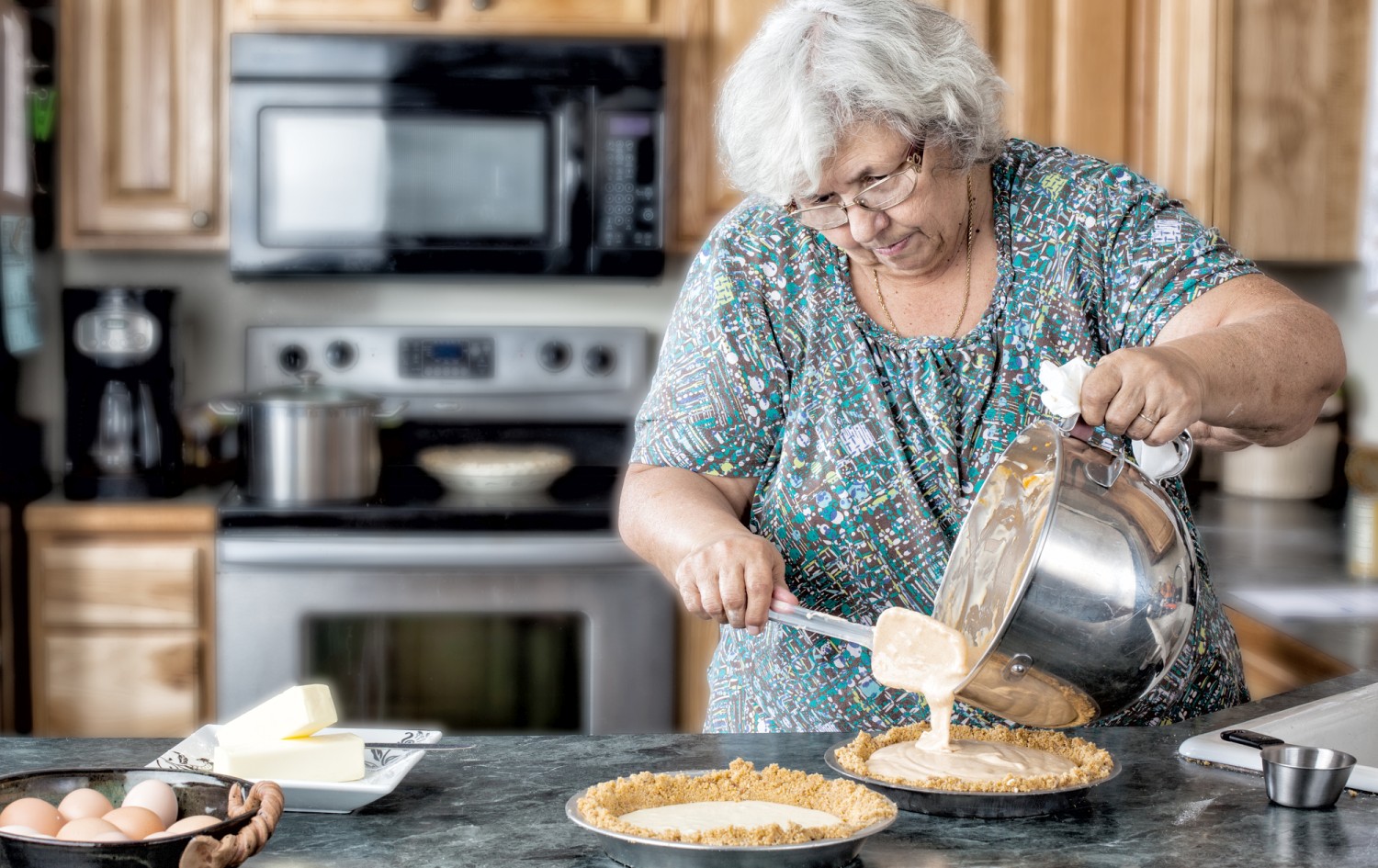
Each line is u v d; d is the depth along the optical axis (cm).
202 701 272
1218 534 265
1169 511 121
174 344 288
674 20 287
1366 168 291
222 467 313
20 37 285
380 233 281
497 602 266
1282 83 290
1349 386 309
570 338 313
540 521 269
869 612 148
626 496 150
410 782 124
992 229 150
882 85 128
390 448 316
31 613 270
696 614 132
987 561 130
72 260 321
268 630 266
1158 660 118
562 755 131
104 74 287
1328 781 115
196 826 98
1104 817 114
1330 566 235
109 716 271
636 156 281
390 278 320
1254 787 121
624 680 269
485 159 280
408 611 266
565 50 277
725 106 141
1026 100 291
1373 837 109
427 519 267
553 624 268
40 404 312
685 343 154
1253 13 288
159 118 288
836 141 130
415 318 327
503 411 313
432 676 269
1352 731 137
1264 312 134
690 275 158
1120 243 146
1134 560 115
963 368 147
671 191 291
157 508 268
